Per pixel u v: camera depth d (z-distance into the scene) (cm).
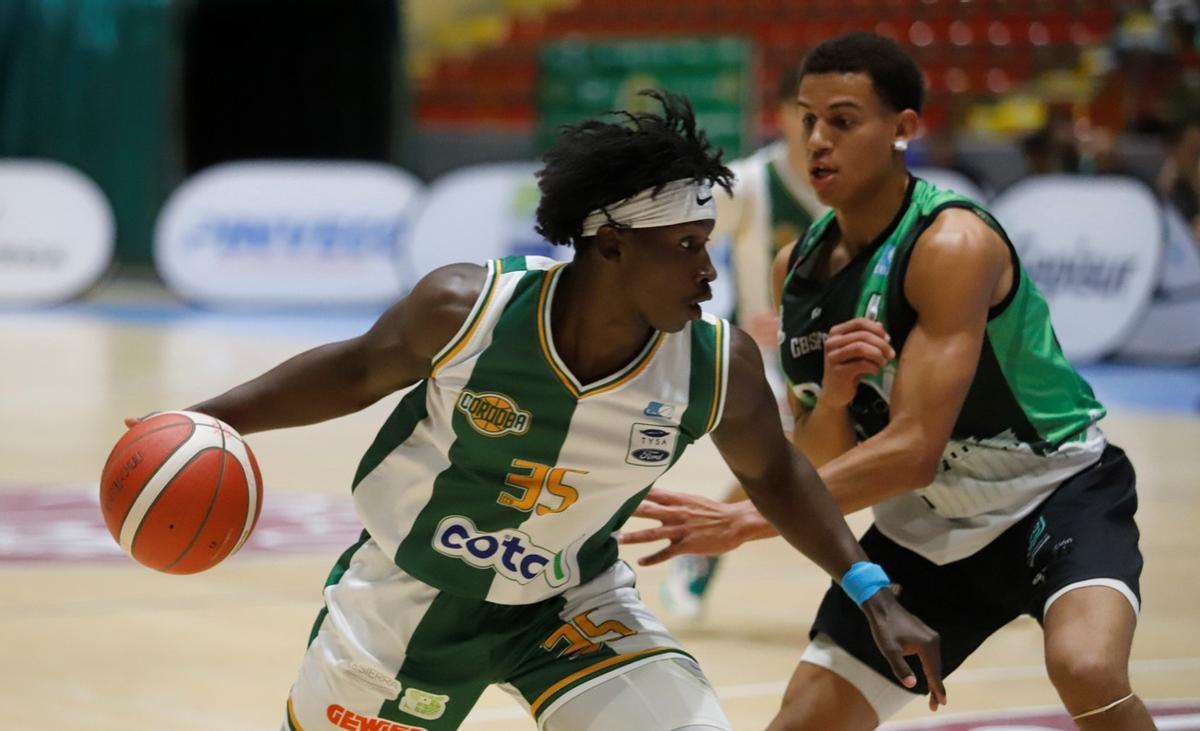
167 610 750
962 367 420
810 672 437
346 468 1145
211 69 2831
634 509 387
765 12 2639
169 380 1567
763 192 773
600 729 362
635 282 345
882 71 436
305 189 2220
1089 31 2408
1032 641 731
